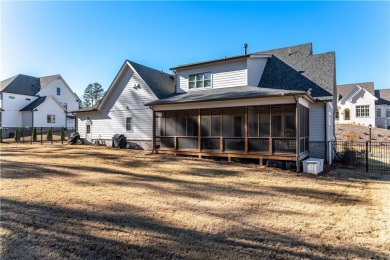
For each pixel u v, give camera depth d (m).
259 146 12.11
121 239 4.29
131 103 19.12
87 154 15.44
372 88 38.56
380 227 4.90
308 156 13.63
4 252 3.85
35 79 39.69
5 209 5.71
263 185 8.46
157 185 8.25
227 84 16.30
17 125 34.72
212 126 14.67
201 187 8.08
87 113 22.05
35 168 10.78
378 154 18.41
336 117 39.03
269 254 3.81
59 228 4.72
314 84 14.86
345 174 10.89
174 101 14.30
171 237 4.38
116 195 6.98
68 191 7.29
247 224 5.03
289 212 5.80
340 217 5.49
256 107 13.09
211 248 3.99
